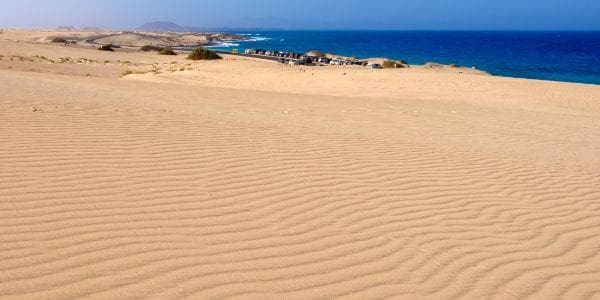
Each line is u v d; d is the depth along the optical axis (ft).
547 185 24.59
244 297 12.57
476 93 76.48
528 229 18.44
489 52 364.17
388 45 497.46
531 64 240.94
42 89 45.96
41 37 408.26
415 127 40.19
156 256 14.16
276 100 52.65
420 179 23.73
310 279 13.74
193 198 18.71
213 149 25.53
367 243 16.24
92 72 114.52
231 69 113.50
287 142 28.86
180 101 45.55
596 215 20.40
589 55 327.88
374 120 42.29
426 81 86.33
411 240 16.70
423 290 13.57
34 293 11.93
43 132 25.91
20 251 13.74
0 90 41.24
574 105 67.46
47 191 17.99
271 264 14.35
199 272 13.55
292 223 17.34
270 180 21.52
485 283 14.16
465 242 16.87
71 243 14.43
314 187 21.15
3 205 16.49
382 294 13.25
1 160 20.79
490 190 22.98
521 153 32.48
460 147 32.60
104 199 17.78
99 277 12.85
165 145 25.45
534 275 14.84
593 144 38.55
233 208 18.17
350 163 25.40
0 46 161.58
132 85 61.72
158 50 267.80
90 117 30.86
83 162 21.52
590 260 16.06
